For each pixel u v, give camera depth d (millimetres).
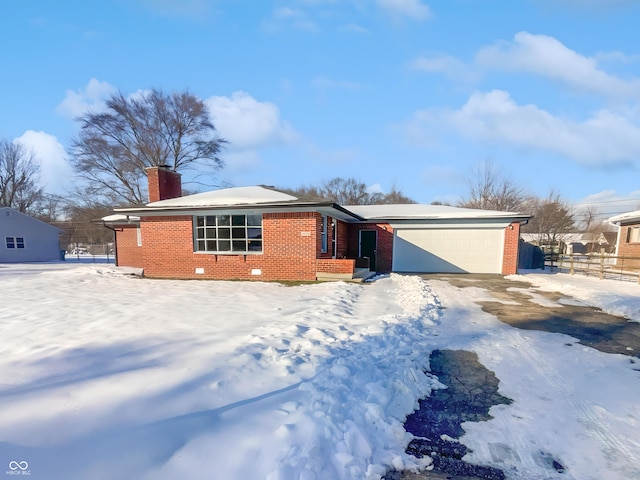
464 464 2238
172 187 15023
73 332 4848
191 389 2953
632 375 3629
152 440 2211
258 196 11969
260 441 2240
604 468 2186
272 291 8859
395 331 4961
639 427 2645
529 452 2361
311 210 10758
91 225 37906
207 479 1888
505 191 31469
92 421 2422
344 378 3283
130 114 28312
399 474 2139
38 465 1941
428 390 3309
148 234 12148
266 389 3004
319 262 10781
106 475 1881
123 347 4117
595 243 28109
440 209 16297
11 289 9398
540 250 18406
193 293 8539
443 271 14477
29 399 2746
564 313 6543
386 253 15047
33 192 36031
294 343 4266
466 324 5695
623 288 9820
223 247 11633
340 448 2252
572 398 3123
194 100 30547
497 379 3553
